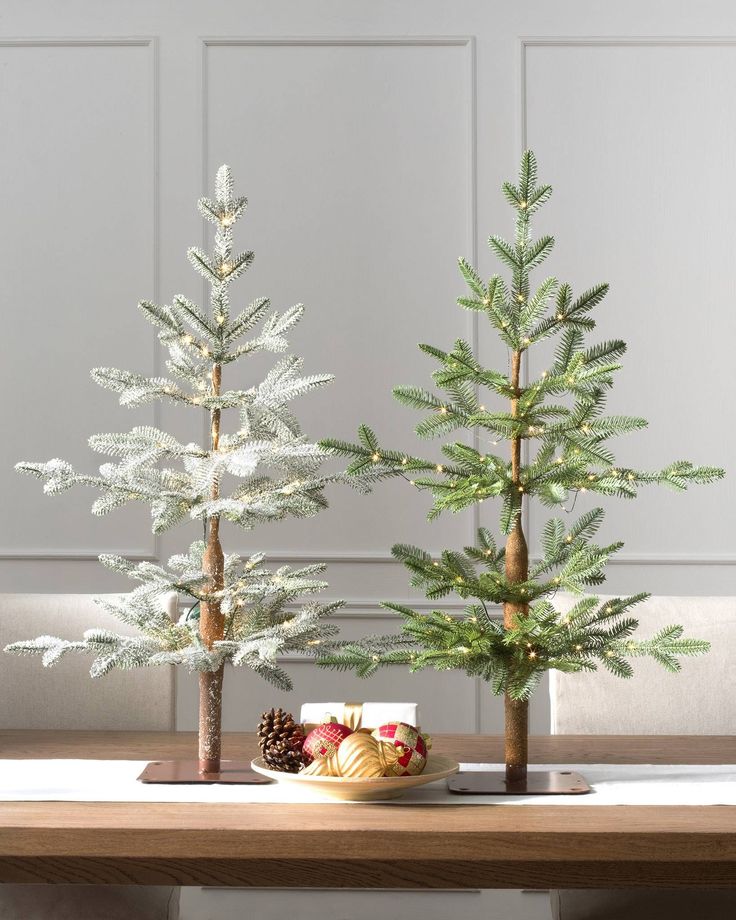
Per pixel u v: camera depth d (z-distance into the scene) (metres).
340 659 1.32
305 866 1.13
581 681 2.01
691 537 3.61
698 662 2.01
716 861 1.11
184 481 1.43
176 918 1.71
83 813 1.19
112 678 2.02
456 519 3.60
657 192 3.66
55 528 3.62
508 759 1.35
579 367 1.31
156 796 1.28
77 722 2.01
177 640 1.39
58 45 3.70
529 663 1.28
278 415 1.39
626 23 3.67
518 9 3.67
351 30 3.68
